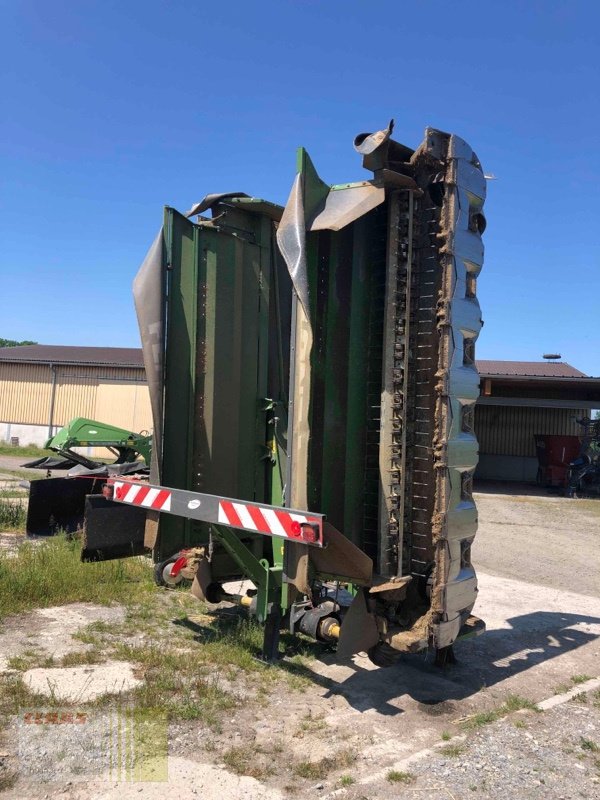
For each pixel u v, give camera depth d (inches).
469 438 186.9
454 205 178.4
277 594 196.2
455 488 179.6
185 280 207.0
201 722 156.1
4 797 120.2
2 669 176.4
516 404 911.7
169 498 193.5
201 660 193.6
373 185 171.2
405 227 180.7
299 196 165.5
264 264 229.3
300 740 152.1
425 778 138.5
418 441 184.5
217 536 194.5
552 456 972.6
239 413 219.9
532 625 260.2
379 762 144.4
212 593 219.3
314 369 179.6
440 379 176.4
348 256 189.8
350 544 163.3
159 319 196.5
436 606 174.1
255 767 137.8
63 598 241.9
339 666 200.8
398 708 174.6
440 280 180.1
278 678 188.4
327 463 182.2
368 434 194.1
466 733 161.5
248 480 223.0
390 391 179.6
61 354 1294.3
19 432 1198.9
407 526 184.4
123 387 1131.3
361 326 192.9
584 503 780.0
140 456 410.3
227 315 216.8
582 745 157.6
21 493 528.7
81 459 385.1
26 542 323.0
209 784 130.0
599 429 925.8
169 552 209.3
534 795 134.2
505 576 356.2
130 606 240.5
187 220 207.8
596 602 302.4
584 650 232.1
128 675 178.2
